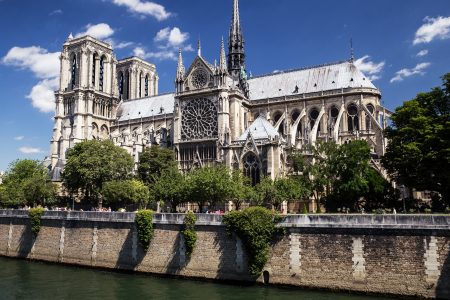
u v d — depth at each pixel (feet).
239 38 476.54
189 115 420.77
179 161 415.85
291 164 288.92
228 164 296.71
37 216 241.35
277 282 161.48
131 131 537.24
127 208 306.55
